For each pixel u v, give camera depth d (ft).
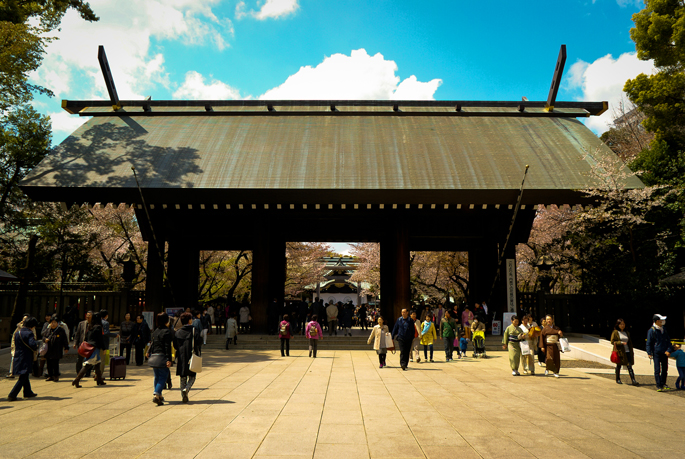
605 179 67.97
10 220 89.15
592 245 80.84
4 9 68.23
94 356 35.09
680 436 21.21
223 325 89.04
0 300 85.46
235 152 74.74
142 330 47.73
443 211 75.25
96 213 100.17
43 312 80.79
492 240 78.02
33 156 86.07
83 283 93.91
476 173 69.67
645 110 81.56
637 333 74.08
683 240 68.54
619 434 21.43
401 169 70.59
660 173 75.36
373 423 22.95
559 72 87.04
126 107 90.27
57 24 76.23
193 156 73.31
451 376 40.32
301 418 23.91
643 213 71.15
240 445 19.11
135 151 74.43
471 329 57.21
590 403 28.91
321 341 67.62
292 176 68.80
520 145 77.41
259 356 56.49
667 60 77.41
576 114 88.17
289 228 84.89
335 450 18.53
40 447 18.80
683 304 68.69
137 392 32.09
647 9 79.36
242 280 121.70
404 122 86.22
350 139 79.20
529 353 41.78
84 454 17.89
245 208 69.05
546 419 24.23
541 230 95.25
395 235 73.31
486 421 23.59
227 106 91.40
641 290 69.62
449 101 93.45
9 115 84.89
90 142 76.74
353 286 168.76
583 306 76.95
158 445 19.07
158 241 73.51
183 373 27.86
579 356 56.39
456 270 111.65
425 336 51.57
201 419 23.65
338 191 66.49
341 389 32.99
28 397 30.22
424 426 22.45
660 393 33.96
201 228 80.38
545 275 79.25
